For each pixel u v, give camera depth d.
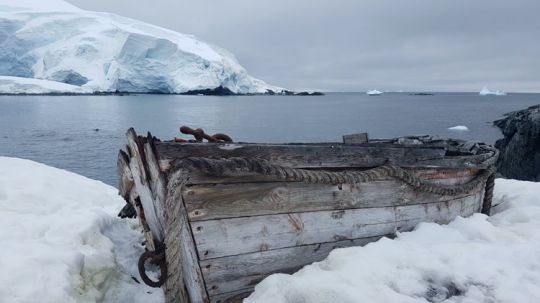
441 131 37.00
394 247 3.35
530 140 16.38
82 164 20.23
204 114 58.66
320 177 3.14
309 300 2.66
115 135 31.41
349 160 3.47
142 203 3.34
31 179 5.27
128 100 93.94
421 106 94.56
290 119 51.97
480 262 3.16
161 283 3.02
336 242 3.40
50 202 4.75
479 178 4.77
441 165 4.17
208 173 2.74
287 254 3.14
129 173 3.52
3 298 2.65
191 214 2.72
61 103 75.50
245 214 2.93
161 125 41.34
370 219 3.60
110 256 3.77
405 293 2.79
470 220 4.23
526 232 4.02
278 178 3.04
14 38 101.56
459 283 2.91
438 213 4.21
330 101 133.62
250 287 2.99
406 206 3.85
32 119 44.22
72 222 3.98
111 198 5.66
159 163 2.74
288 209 3.11
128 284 3.63
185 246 2.75
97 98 97.25
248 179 2.92
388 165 3.63
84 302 3.08
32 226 3.80
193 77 102.38
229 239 2.87
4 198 4.54
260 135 34.06
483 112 68.56
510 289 2.83
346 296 2.62
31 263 2.99
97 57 108.44
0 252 3.08
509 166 17.70
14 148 24.77
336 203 3.35
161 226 2.97
